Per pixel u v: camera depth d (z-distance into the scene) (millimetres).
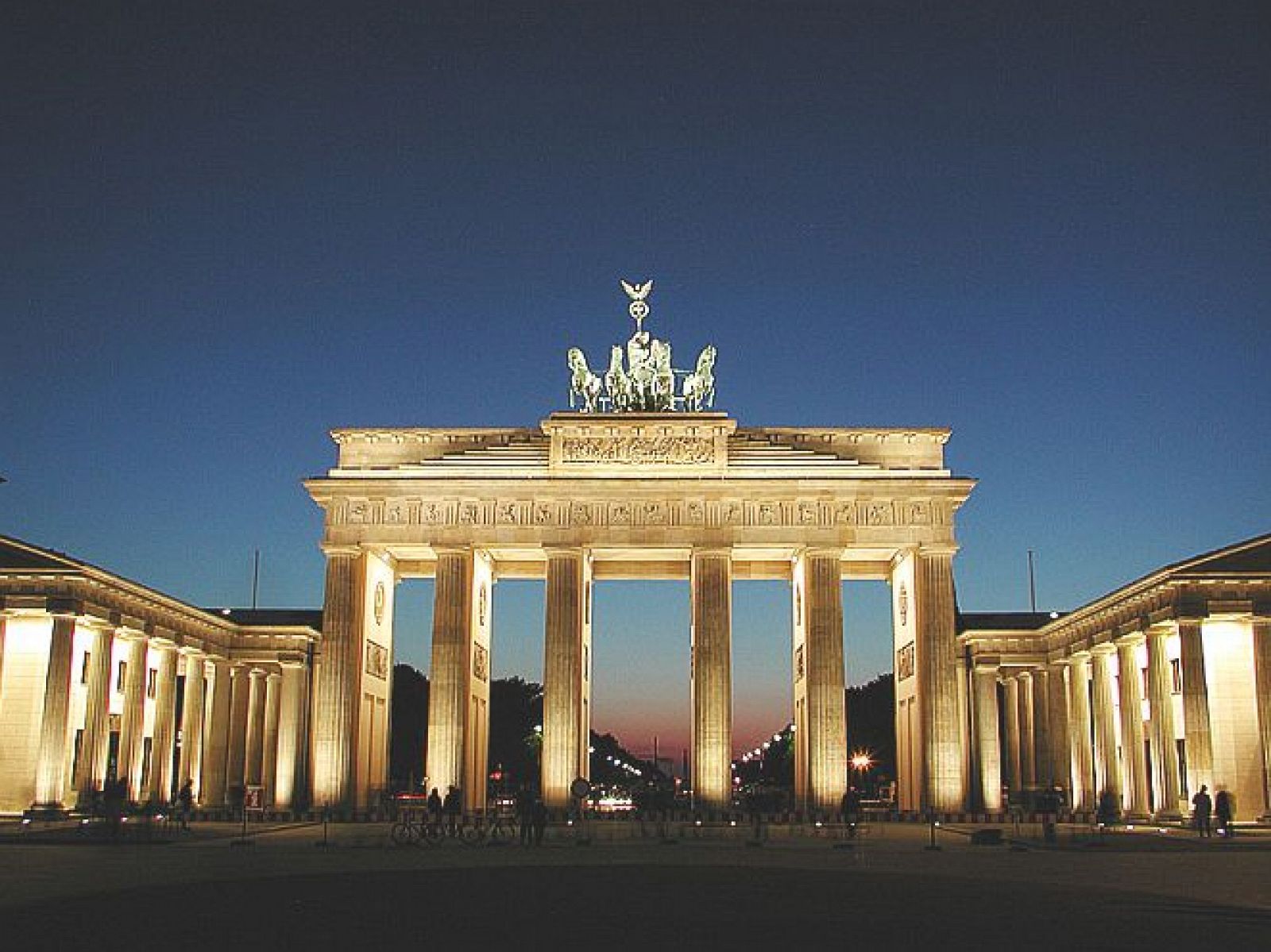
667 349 123812
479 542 115812
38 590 102625
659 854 70812
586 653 121000
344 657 114062
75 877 52625
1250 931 36469
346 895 45719
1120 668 113688
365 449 120250
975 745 129875
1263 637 97938
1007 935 35469
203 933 34781
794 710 127312
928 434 118875
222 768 132250
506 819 104625
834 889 48938
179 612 121312
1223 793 85188
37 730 104438
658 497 116250
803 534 115375
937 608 113938
